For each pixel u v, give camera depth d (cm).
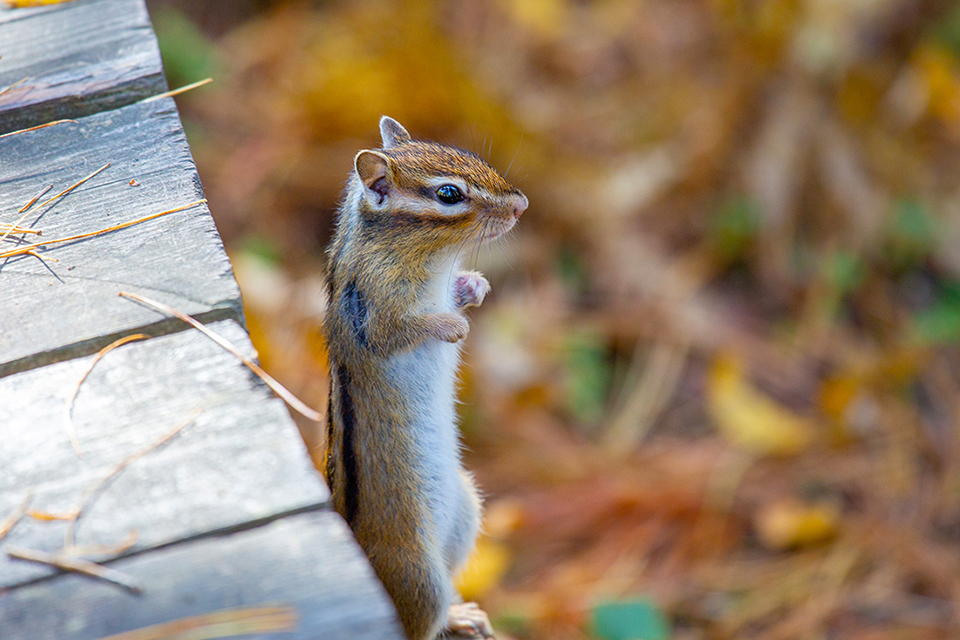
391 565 604
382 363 630
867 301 1376
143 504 399
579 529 1118
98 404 446
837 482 1173
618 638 995
